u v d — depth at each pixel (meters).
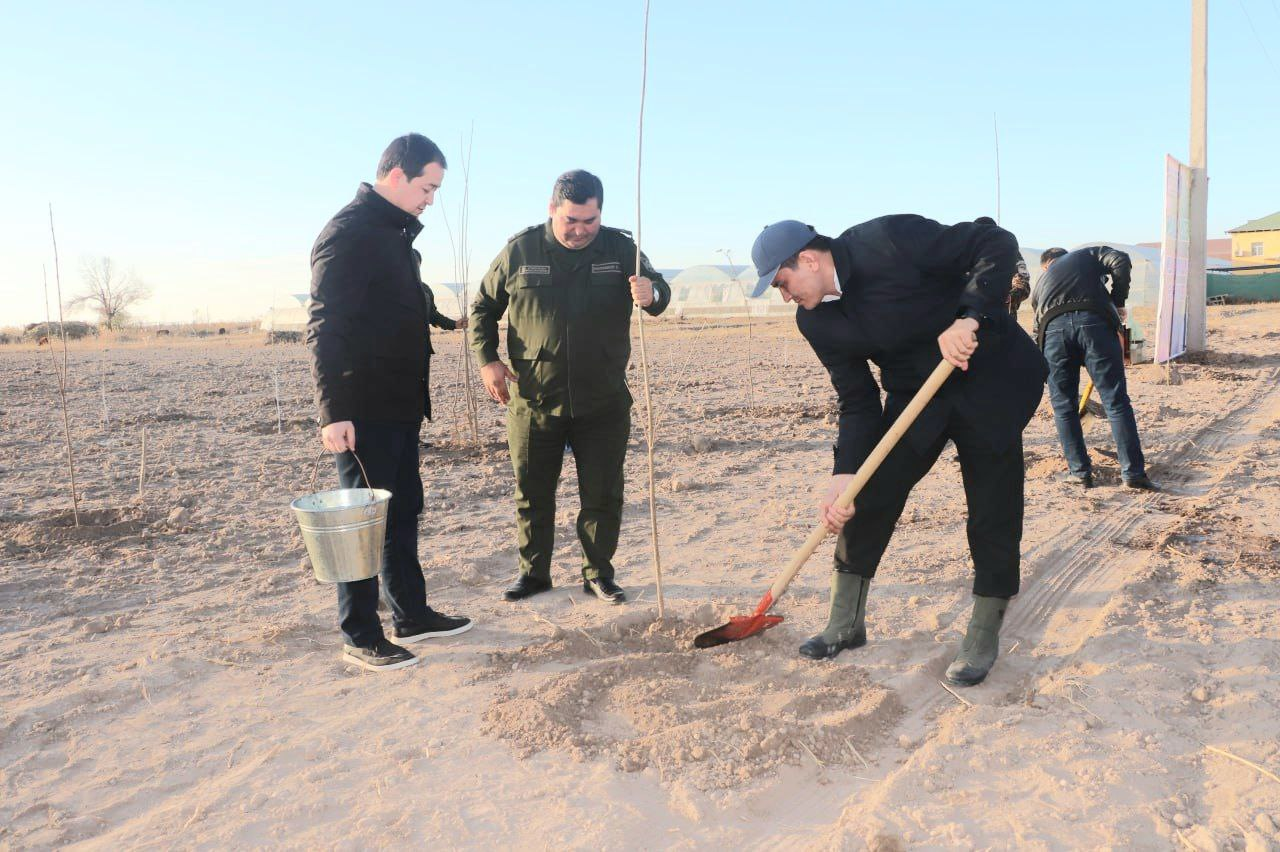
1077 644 3.59
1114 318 6.06
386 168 3.53
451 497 6.48
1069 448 6.24
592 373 4.11
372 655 3.57
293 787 2.65
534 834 2.38
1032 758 2.68
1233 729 2.81
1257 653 3.32
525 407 4.21
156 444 8.98
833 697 3.14
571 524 5.74
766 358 18.84
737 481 6.91
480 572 4.82
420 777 2.69
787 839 2.38
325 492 3.58
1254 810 2.37
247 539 5.53
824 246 3.21
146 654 3.69
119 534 5.67
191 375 17.95
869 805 2.46
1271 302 35.62
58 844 2.43
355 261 3.46
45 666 3.58
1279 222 52.16
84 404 12.61
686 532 5.49
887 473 3.39
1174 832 2.30
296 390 14.38
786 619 3.91
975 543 3.38
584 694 3.24
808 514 5.77
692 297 48.31
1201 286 14.78
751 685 3.27
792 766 2.70
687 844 2.34
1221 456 7.19
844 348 3.32
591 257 4.10
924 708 3.13
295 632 3.94
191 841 2.41
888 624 3.87
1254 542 4.79
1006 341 3.24
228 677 3.48
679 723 2.95
